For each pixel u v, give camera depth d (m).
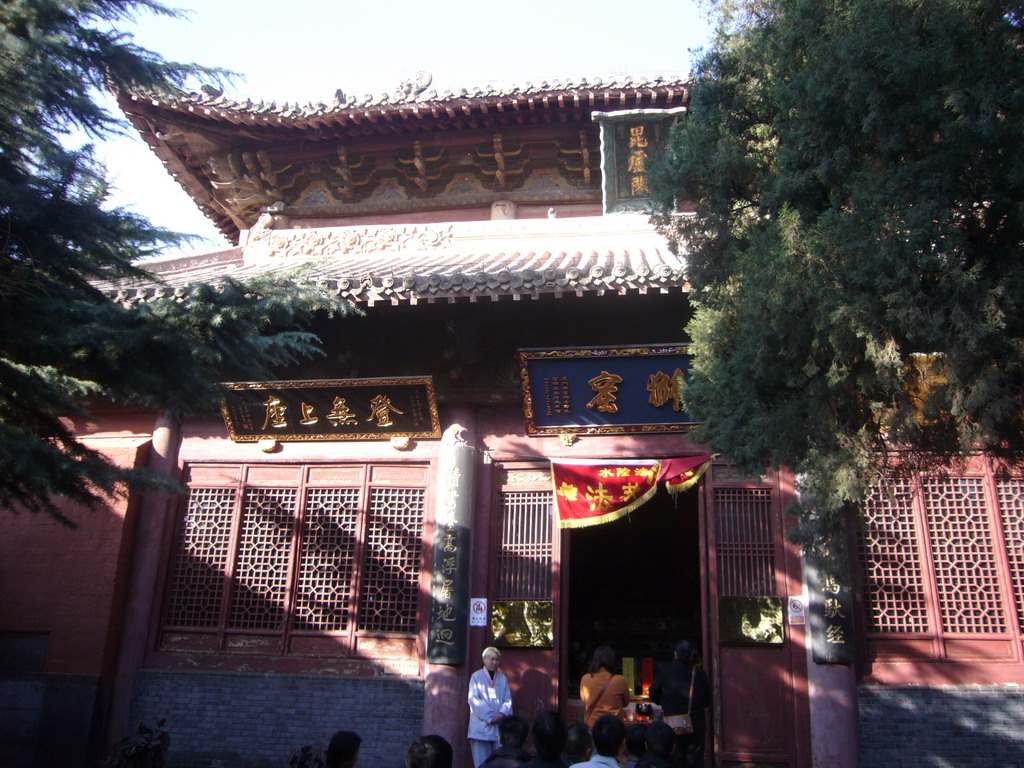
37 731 13.98
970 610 13.16
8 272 8.75
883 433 8.99
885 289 7.66
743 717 12.85
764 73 9.82
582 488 13.97
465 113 17.47
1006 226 7.68
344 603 14.59
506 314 14.14
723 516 13.84
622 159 17.28
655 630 21.81
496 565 14.27
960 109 7.31
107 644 14.35
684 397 10.22
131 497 15.18
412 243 17.97
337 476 15.20
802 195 8.77
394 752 13.54
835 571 8.93
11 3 8.52
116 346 9.08
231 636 14.62
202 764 13.89
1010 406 7.21
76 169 8.55
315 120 17.77
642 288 12.59
